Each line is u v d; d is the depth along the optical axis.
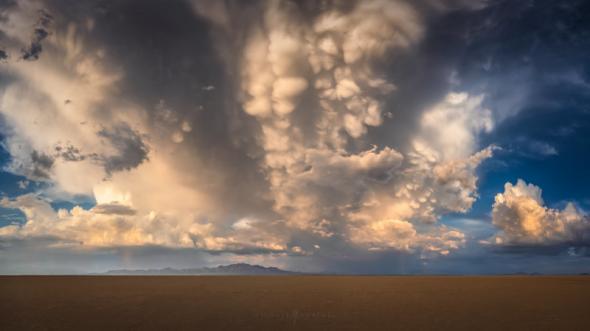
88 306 46.53
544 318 39.31
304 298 55.53
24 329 33.50
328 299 54.31
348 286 79.44
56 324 35.62
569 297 56.59
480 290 68.31
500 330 33.91
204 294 61.06
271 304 48.88
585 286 77.06
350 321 37.69
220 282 94.88
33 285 77.62
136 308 45.25
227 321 37.59
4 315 39.72
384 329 34.34
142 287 75.25
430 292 65.06
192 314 41.28
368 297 56.94
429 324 36.31
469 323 36.88
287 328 34.75
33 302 49.53
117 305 47.59
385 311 43.44
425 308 45.59
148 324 36.03
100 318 38.69
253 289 71.00
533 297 56.66
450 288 73.38
